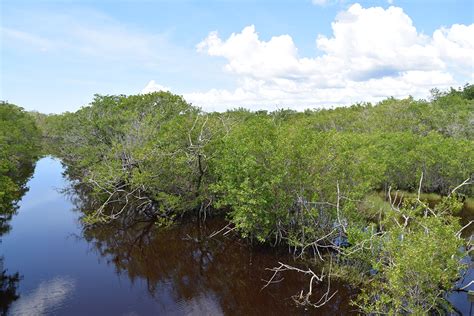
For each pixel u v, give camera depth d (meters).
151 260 21.11
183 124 25.69
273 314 15.05
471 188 30.34
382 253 14.08
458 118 44.38
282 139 19.03
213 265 20.33
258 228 20.14
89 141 38.84
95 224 26.86
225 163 20.78
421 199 30.61
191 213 27.27
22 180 43.75
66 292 16.92
